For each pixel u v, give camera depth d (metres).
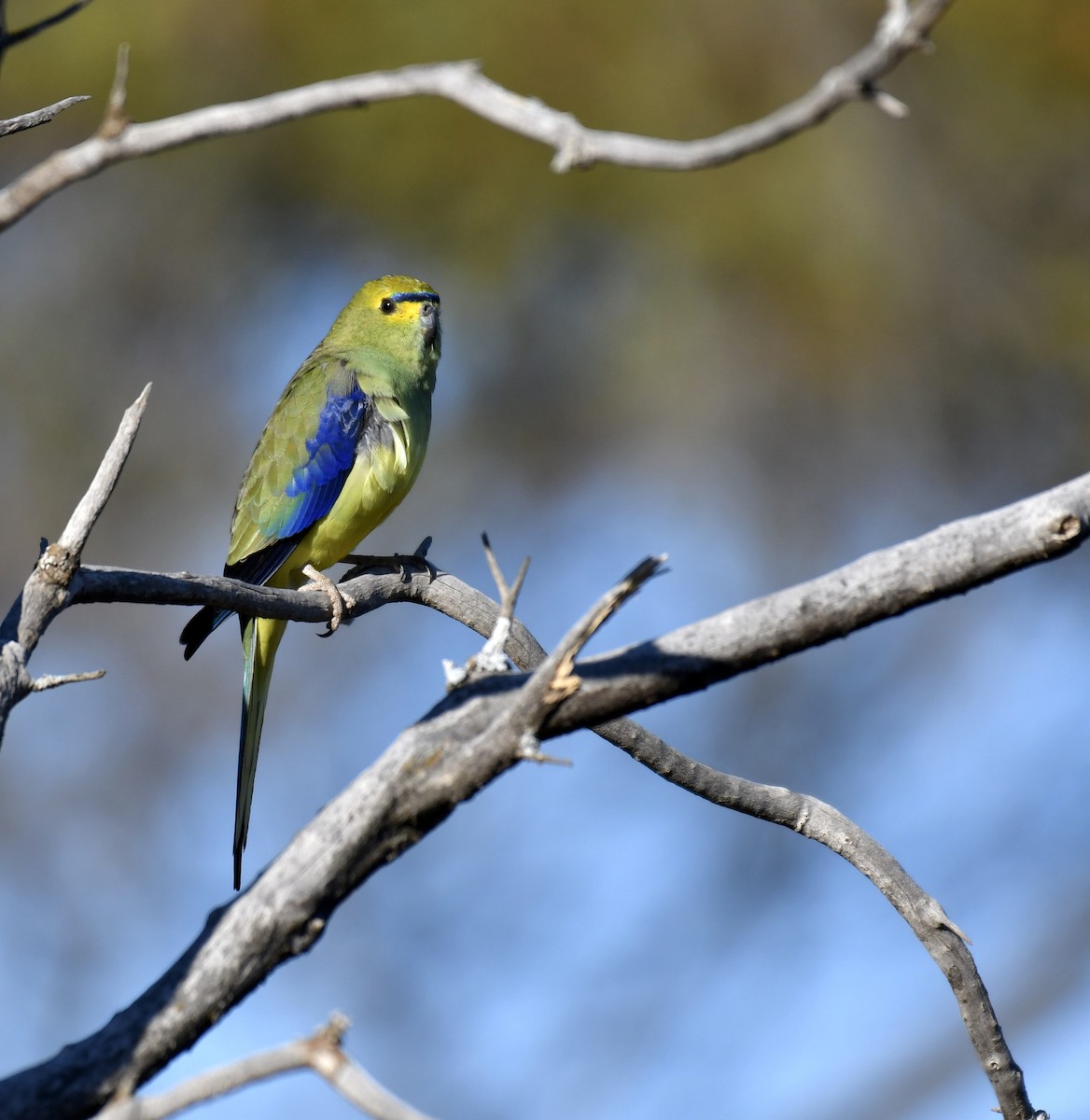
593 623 3.94
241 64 14.79
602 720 4.10
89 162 4.84
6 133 4.66
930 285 14.65
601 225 14.59
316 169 15.30
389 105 14.34
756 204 14.23
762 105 13.95
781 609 4.10
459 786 4.05
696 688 4.12
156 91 14.84
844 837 5.48
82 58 14.67
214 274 17.84
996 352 15.05
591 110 13.89
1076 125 14.45
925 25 4.82
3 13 4.45
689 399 15.77
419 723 4.17
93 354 18.47
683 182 14.20
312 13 14.38
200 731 18.84
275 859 4.06
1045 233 14.79
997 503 16.14
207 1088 3.24
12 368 18.30
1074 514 4.09
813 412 15.69
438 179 14.59
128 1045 3.91
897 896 5.44
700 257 14.42
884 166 14.40
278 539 9.58
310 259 17.31
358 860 4.05
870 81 4.89
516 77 13.91
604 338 15.44
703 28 13.95
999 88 14.38
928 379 15.22
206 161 16.25
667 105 13.91
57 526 18.33
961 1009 5.37
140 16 14.52
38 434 18.38
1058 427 15.61
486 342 15.76
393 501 9.88
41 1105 3.83
